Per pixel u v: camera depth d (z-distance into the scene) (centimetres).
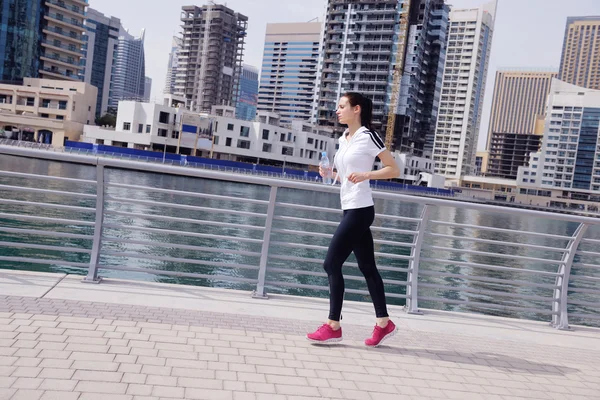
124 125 9069
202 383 297
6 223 2192
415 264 550
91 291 470
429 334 470
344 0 13962
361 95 410
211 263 519
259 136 10225
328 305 527
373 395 312
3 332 338
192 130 9219
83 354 317
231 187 6975
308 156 11356
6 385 265
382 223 4841
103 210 514
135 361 316
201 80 19938
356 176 382
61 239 1978
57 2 11000
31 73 10750
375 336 409
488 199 16388
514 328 530
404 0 13338
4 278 477
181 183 6450
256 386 303
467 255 2859
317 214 4506
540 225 6969
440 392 330
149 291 495
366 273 413
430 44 14262
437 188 13088
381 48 13700
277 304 507
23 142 7706
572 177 18038
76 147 8038
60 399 257
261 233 2772
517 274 2325
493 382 360
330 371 344
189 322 412
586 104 17875
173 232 507
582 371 406
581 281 2381
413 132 14275
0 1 10219
